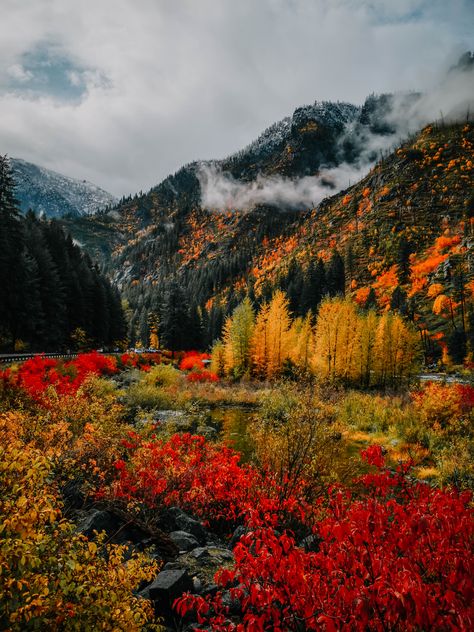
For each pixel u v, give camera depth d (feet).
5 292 139.64
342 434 58.13
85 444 27.07
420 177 608.60
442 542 10.29
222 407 94.84
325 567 10.87
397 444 55.36
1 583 9.25
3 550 9.25
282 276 369.91
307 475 27.76
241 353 147.84
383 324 132.77
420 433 56.24
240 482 27.43
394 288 352.90
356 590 9.56
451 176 575.38
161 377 110.52
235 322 152.46
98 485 25.38
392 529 11.33
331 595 10.60
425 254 401.49
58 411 34.73
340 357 124.98
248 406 96.58
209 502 27.76
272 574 11.11
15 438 21.75
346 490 25.27
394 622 9.42
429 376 174.50
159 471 28.48
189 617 15.71
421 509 11.58
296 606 10.62
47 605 9.60
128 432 35.35
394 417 67.77
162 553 21.04
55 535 11.36
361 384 124.57
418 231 455.63
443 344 244.83
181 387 112.98
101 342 226.99
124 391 82.48
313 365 130.00
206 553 21.65
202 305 542.98
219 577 11.27
